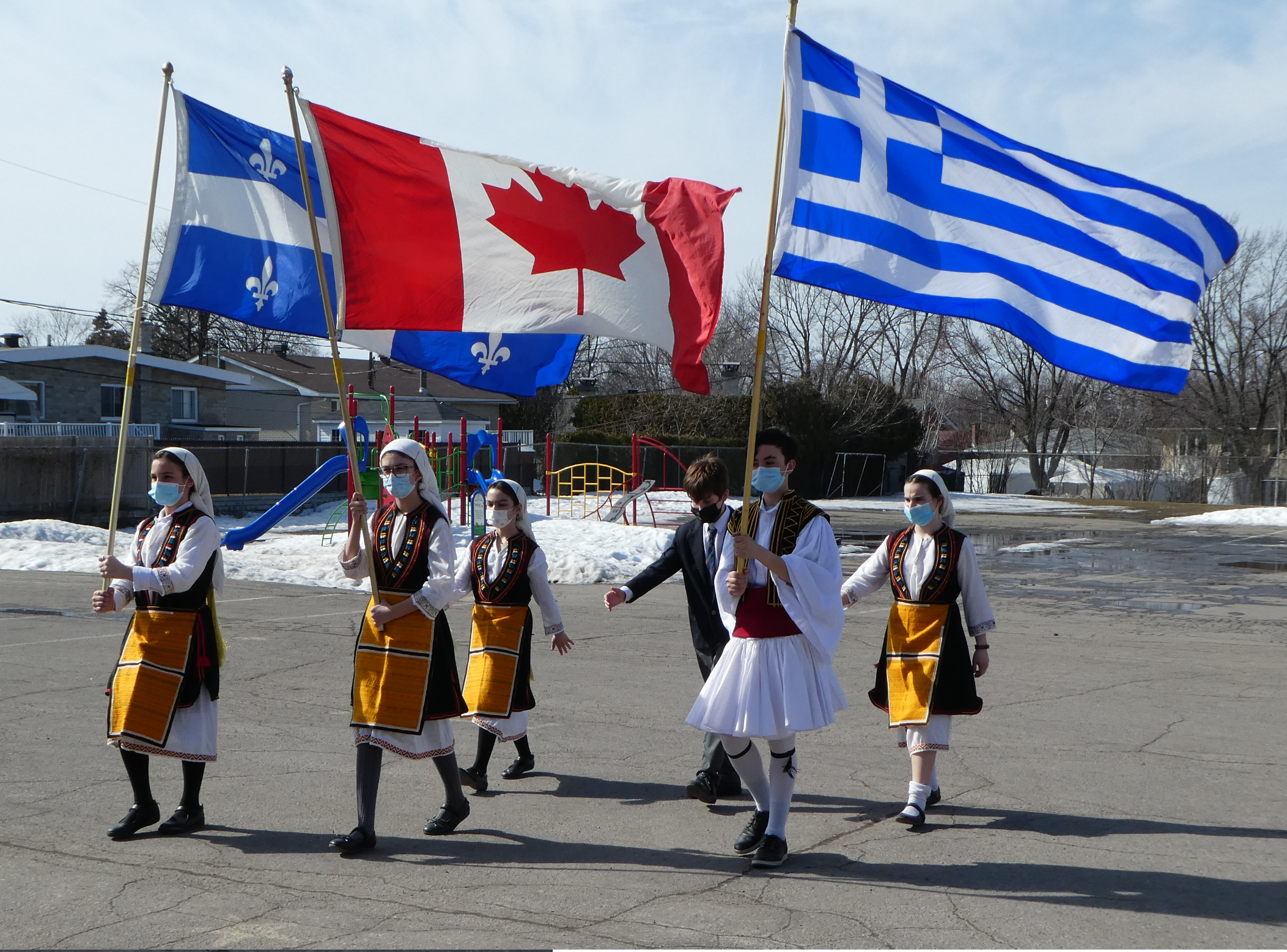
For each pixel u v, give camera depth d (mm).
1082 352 5824
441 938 3824
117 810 5379
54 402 39688
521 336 6980
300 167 5098
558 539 20172
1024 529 31078
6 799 5516
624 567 17016
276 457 38562
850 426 47750
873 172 5828
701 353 6242
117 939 3791
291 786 5883
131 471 27750
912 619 5492
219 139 6430
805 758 6645
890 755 6734
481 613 6148
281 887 4363
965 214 5863
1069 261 5836
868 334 58000
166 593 4922
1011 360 55094
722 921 4035
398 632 4934
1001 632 12297
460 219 6164
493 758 6637
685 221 6270
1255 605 15008
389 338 6738
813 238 5773
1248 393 49094
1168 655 10703
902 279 5793
